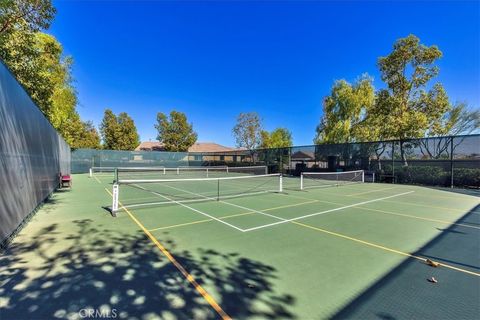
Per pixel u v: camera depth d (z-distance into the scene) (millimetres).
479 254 4492
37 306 2801
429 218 7207
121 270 3701
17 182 5285
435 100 17906
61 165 15172
